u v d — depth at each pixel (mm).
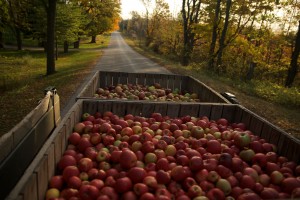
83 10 41750
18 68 22922
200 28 27688
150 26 60750
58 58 33062
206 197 2859
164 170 3432
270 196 3033
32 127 3725
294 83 30375
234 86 17016
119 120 4941
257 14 26359
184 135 4727
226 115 5855
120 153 3596
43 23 28188
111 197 2824
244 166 3676
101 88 9180
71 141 4137
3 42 48156
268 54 33719
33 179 2564
